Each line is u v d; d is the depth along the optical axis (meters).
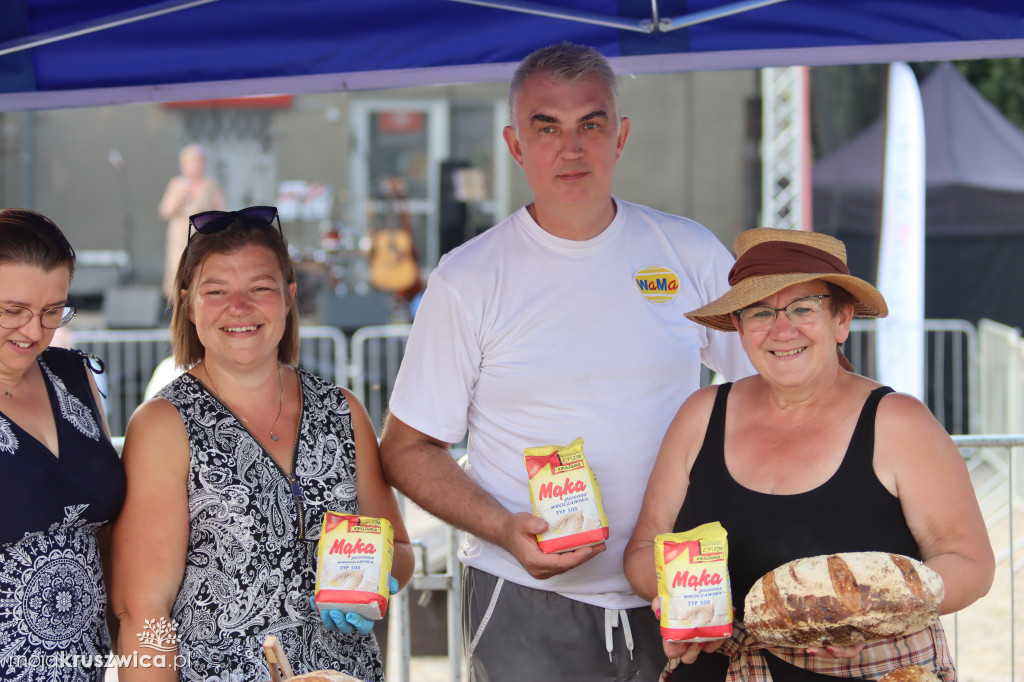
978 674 4.58
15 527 2.09
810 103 11.16
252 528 2.25
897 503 2.09
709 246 2.71
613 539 2.54
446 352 2.62
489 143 13.98
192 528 2.26
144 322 10.41
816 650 1.91
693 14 2.99
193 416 2.29
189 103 13.62
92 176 13.65
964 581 1.97
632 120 12.80
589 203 2.50
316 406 2.44
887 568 1.83
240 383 2.36
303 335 8.52
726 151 12.74
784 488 2.13
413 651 3.98
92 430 2.27
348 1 3.05
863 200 9.31
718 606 1.99
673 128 12.76
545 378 2.54
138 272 13.61
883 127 9.55
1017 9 2.95
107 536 2.43
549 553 2.22
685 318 2.64
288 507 2.30
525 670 2.59
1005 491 5.92
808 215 8.89
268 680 2.21
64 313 2.23
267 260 2.34
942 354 8.62
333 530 2.18
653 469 2.39
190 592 2.25
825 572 1.86
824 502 2.09
